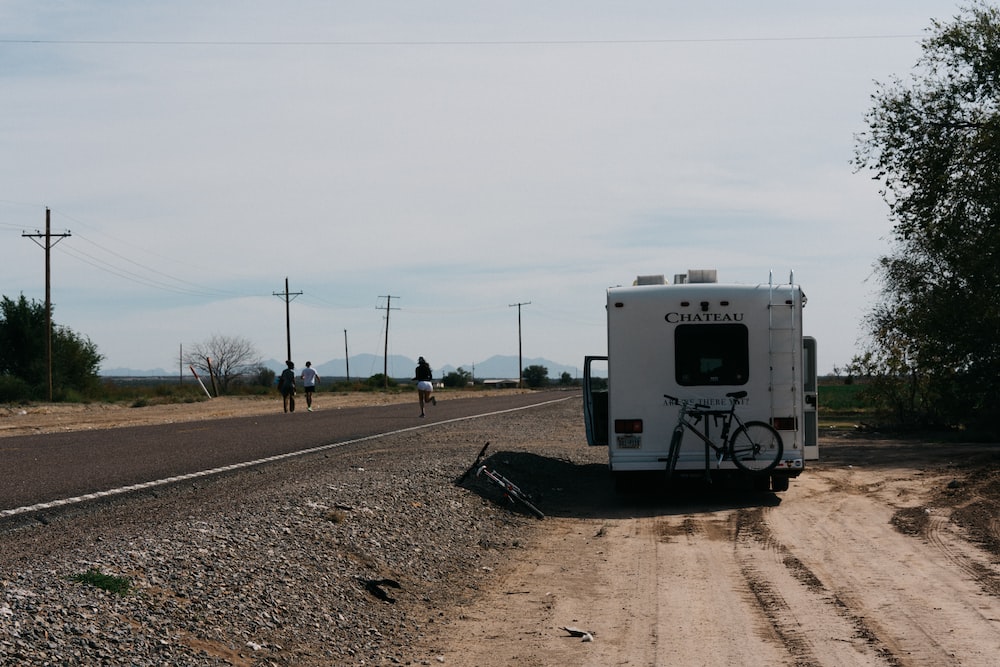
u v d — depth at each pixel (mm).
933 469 18422
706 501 15094
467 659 6848
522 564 10414
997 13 29062
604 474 18984
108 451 18719
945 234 28031
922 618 7656
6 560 7996
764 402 14555
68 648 5688
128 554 7914
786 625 7523
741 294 14641
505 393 86500
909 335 28531
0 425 28938
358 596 8234
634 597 8688
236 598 7312
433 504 12711
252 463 16359
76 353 60469
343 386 88875
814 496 15266
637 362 14680
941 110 29312
